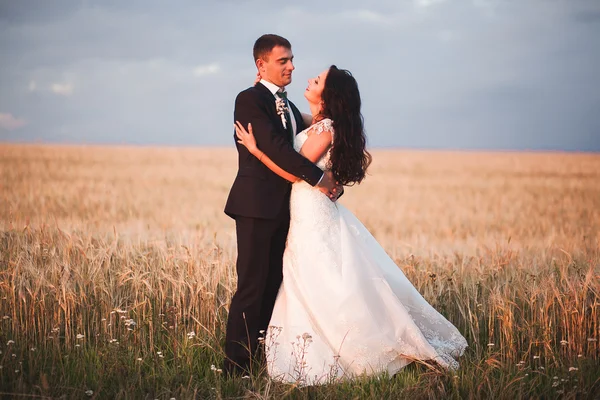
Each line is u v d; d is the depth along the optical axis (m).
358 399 3.78
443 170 43.78
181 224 12.57
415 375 4.25
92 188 22.14
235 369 4.25
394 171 42.22
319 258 4.39
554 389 3.95
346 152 4.48
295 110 4.80
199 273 5.32
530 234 12.08
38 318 4.57
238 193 4.40
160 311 4.95
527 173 40.62
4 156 42.09
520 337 4.75
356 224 4.68
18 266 5.05
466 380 4.02
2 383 3.70
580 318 4.61
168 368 4.21
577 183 30.88
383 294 4.38
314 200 4.47
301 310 4.37
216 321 4.91
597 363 4.32
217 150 82.56
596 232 12.45
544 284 5.09
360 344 4.23
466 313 5.21
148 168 38.84
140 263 5.99
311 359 4.20
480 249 8.12
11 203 14.38
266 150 4.27
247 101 4.35
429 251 7.91
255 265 4.38
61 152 52.97
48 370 4.00
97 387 3.78
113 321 4.74
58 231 6.68
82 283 5.10
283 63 4.48
